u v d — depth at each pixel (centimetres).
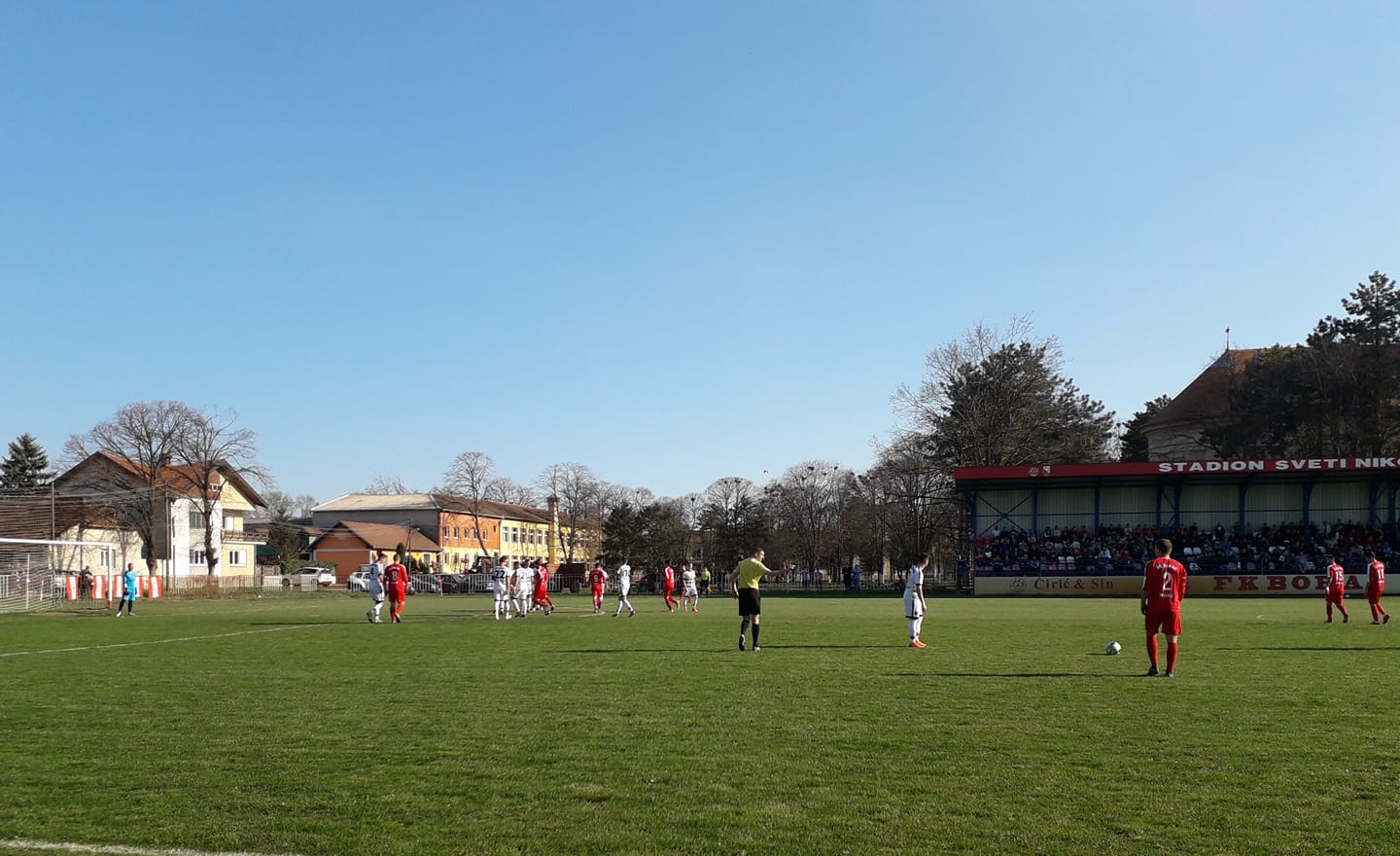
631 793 812
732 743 1009
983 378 7262
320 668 1741
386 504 12194
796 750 973
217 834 712
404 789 830
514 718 1172
